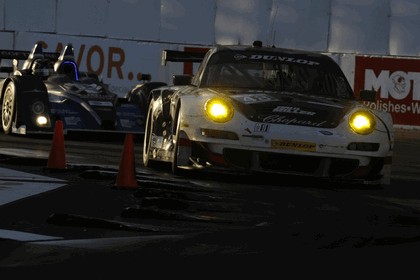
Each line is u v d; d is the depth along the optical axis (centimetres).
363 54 6062
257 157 2438
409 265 1440
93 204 1977
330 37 6094
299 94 2675
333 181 2522
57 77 4094
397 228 1819
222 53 2839
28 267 1335
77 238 1579
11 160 2753
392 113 5947
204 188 2347
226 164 2453
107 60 6144
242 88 2705
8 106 4062
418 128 5897
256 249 1522
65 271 1317
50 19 6159
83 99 3981
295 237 1647
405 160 3909
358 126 2480
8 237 1563
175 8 6191
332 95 2742
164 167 2848
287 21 6128
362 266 1422
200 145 2477
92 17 6159
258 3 6166
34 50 4181
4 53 4194
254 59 2819
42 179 2369
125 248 1496
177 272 1334
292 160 2442
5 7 6134
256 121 2444
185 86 2811
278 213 1998
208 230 1717
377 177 2519
